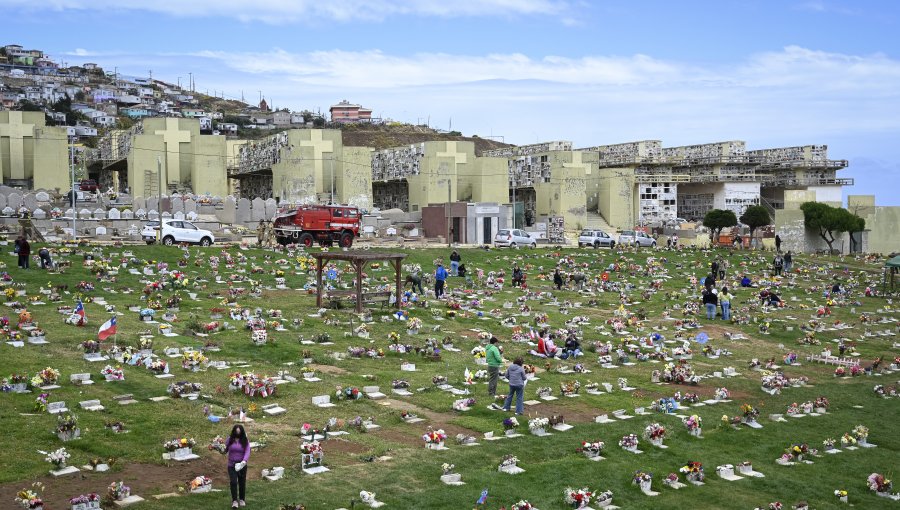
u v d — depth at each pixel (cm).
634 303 5509
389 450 2294
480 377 3191
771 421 3000
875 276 7806
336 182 10619
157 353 3147
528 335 4012
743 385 3522
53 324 3462
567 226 11325
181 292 4475
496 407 2797
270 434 2350
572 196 11369
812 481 2419
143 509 1781
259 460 2147
